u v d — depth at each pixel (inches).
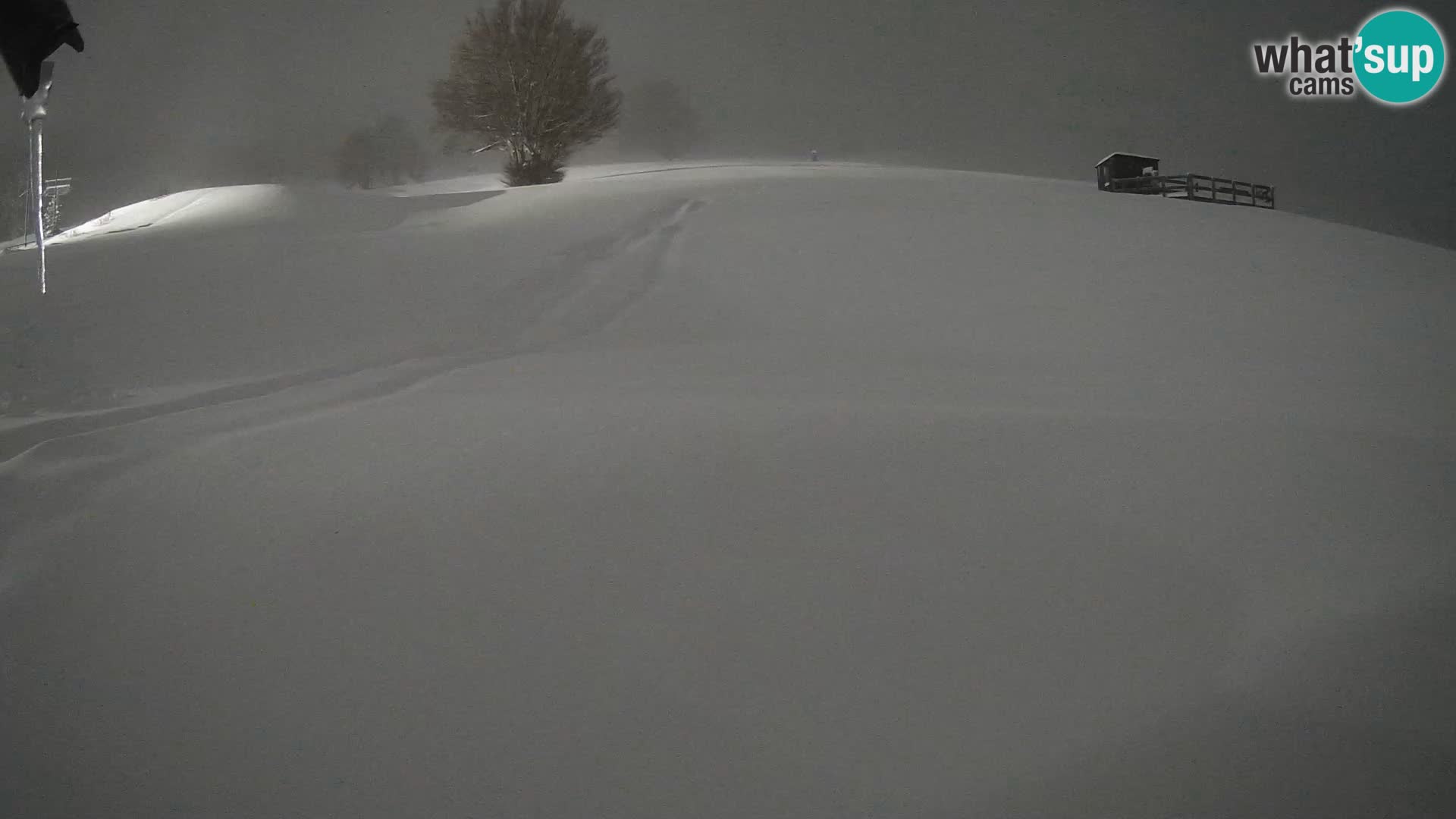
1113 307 532.7
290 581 175.2
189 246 682.8
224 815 115.0
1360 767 108.2
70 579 179.5
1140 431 256.1
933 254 625.0
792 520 193.3
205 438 280.5
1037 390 355.9
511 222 728.3
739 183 877.8
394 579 173.9
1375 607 152.6
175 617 164.1
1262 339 487.8
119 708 138.0
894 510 198.5
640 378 375.6
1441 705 120.0
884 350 443.2
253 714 135.6
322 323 490.3
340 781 120.6
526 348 459.8
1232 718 121.0
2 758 126.6
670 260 605.0
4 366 406.6
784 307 518.3
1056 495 207.5
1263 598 159.9
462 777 120.4
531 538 188.5
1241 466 228.7
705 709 132.3
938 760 118.8
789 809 111.3
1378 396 367.2
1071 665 139.6
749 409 282.2
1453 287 653.3
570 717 131.6
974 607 158.4
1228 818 101.4
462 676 142.6
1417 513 200.4
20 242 924.0
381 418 290.4
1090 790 108.9
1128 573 170.7
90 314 496.7
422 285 555.8
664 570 173.5
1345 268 677.3
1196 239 728.3
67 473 240.4
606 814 112.3
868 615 156.3
